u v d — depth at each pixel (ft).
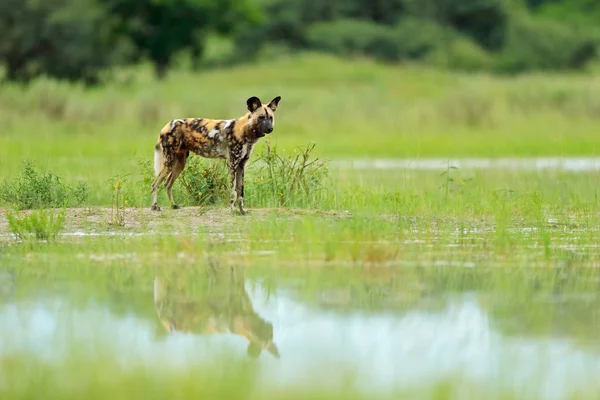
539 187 151.02
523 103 340.39
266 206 123.24
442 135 293.64
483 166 201.16
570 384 53.72
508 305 71.72
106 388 52.19
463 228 108.06
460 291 76.74
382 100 369.30
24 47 434.30
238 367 56.08
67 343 60.44
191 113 314.96
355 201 123.24
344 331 64.85
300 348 60.75
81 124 288.10
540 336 63.36
